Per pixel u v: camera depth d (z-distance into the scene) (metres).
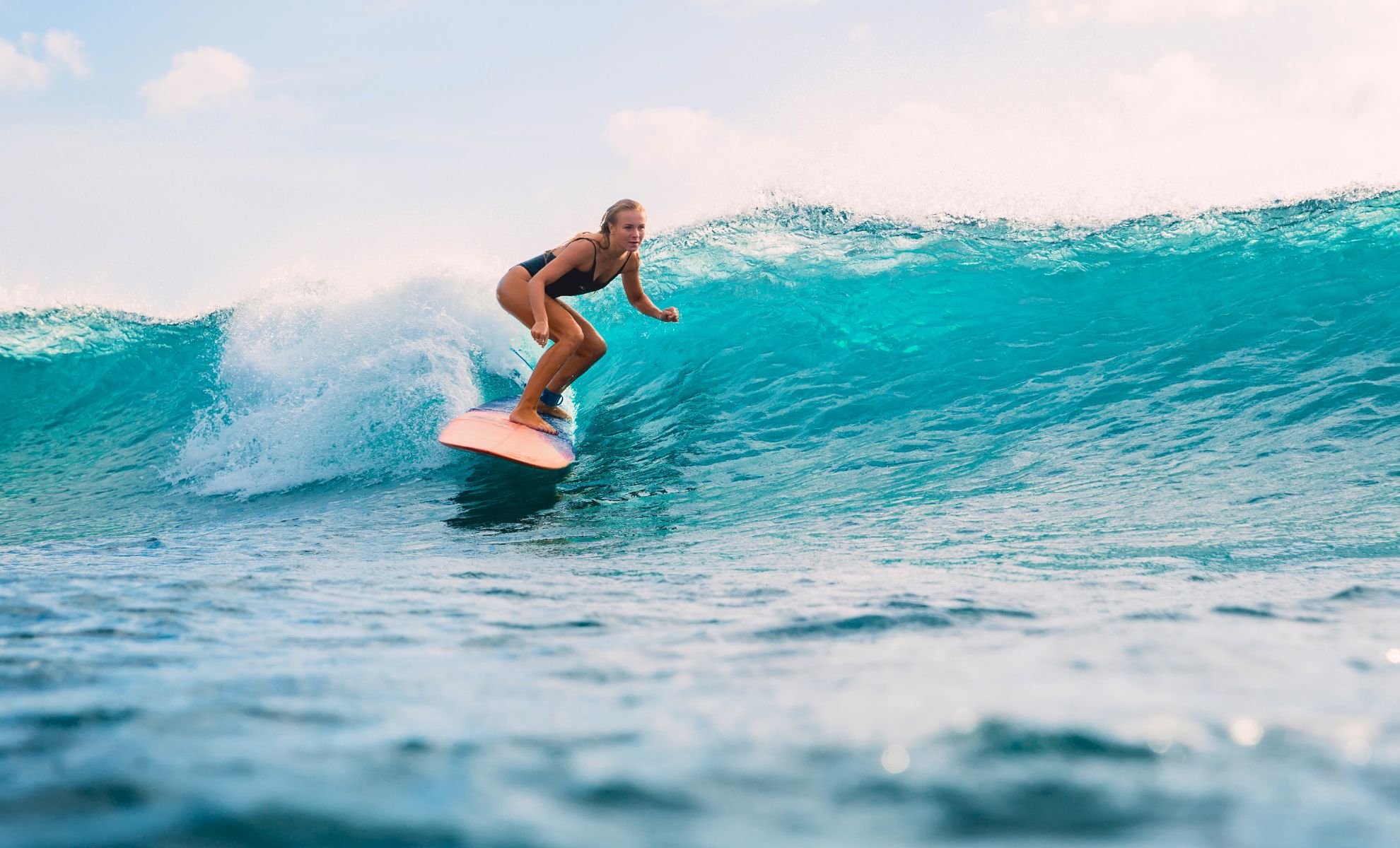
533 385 5.56
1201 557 3.01
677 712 1.13
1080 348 6.65
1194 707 1.05
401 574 3.07
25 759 0.96
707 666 1.51
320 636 1.93
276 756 0.95
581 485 5.25
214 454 6.43
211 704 1.23
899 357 6.94
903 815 0.74
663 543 3.85
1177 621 1.91
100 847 0.71
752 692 1.25
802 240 9.03
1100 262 7.94
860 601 2.28
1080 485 4.41
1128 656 1.46
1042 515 3.92
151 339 9.46
